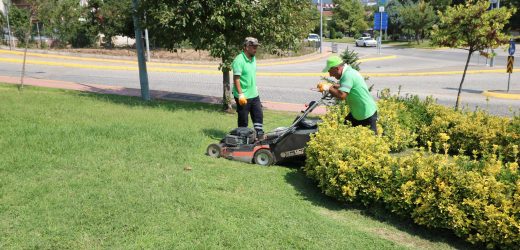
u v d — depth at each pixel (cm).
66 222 402
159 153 626
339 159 516
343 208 514
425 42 5800
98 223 404
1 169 520
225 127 891
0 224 392
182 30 1094
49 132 702
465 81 2075
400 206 482
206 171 573
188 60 2567
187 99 1395
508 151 719
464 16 1032
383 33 7275
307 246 400
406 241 448
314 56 3541
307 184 578
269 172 612
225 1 1055
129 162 579
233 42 1149
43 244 365
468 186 443
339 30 8050
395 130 754
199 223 416
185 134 756
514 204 426
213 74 2134
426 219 463
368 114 614
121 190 477
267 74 2178
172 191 485
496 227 423
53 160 563
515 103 1477
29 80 1605
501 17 1026
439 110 836
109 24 2889
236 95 704
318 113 1216
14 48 2656
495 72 2453
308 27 1268
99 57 2573
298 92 1627
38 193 457
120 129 755
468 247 445
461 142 779
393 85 1889
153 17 1105
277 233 418
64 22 2752
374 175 496
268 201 495
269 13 1116
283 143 637
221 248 380
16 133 682
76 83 1623
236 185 534
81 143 648
